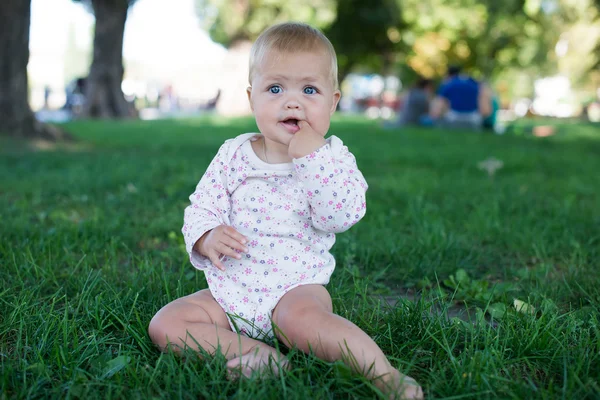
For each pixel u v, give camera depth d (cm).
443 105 1473
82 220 372
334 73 209
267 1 2312
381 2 2767
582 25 2989
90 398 159
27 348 188
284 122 201
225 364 173
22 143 841
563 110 4700
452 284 270
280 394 158
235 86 2561
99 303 220
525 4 2697
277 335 191
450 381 167
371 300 247
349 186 196
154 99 4419
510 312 225
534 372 179
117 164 679
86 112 2023
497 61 3102
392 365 184
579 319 219
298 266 200
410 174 631
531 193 513
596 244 346
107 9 1989
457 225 387
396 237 338
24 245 303
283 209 203
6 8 869
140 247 334
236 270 201
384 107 4147
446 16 2614
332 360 170
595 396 159
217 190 210
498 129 1447
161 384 169
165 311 192
